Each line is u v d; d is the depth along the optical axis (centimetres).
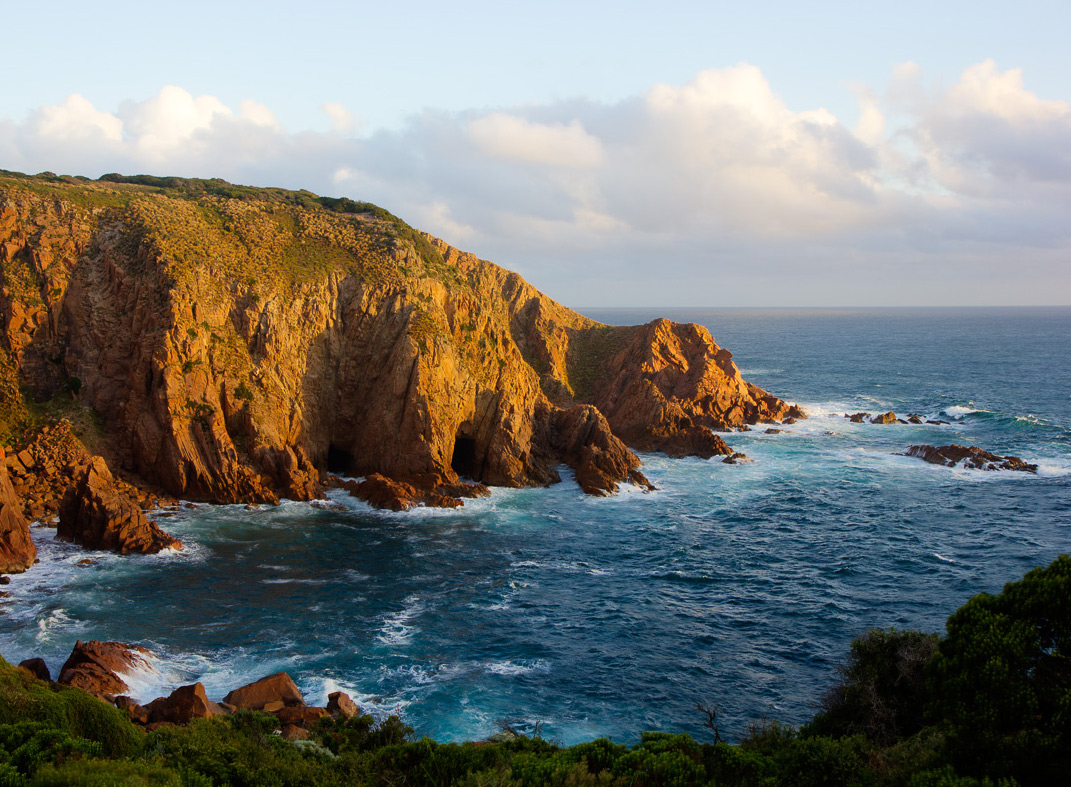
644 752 3111
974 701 2791
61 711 2942
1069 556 3028
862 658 3853
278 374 8362
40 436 7331
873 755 3045
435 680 4481
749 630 5247
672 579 6138
